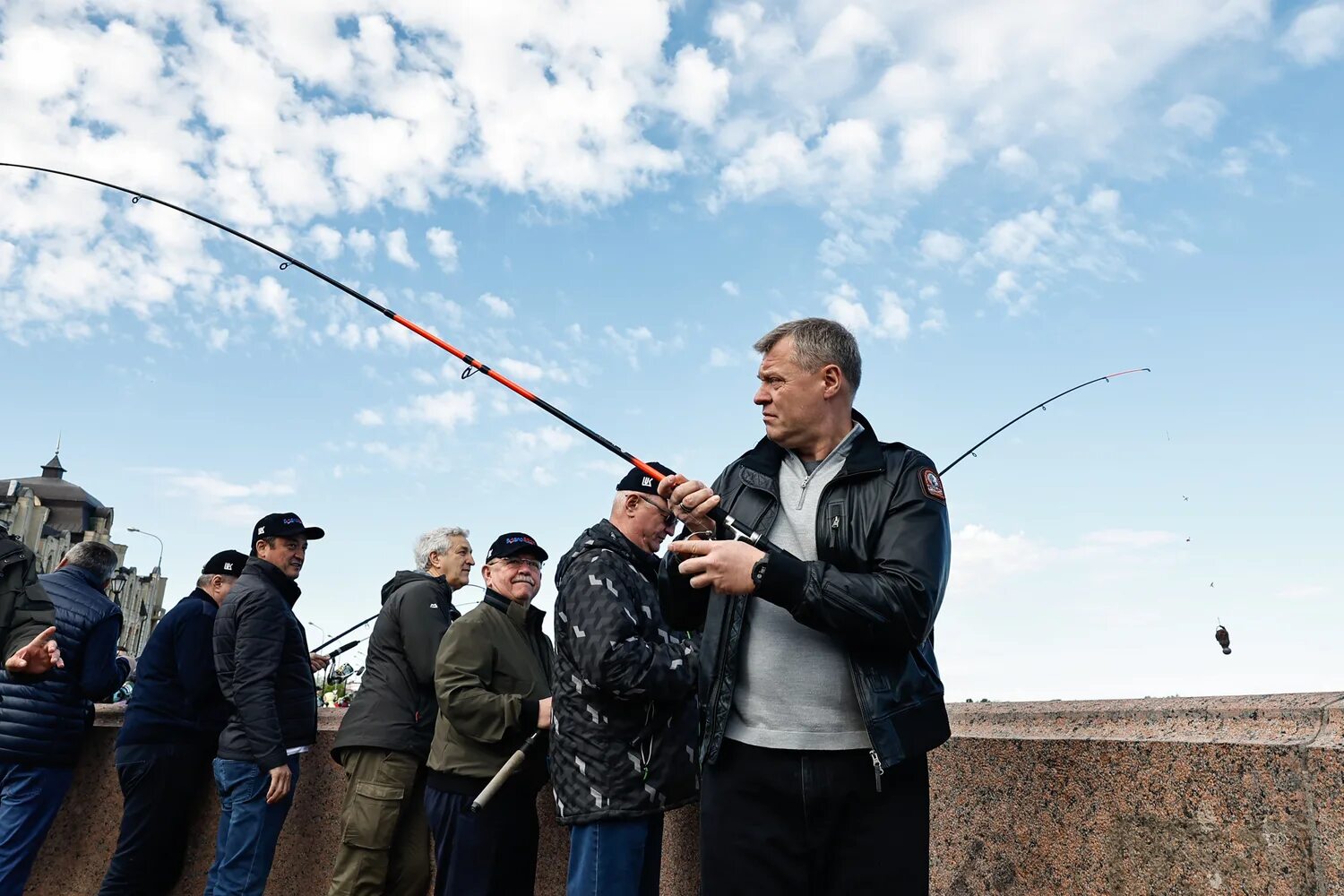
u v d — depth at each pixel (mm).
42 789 4199
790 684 1925
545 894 3889
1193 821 1911
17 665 3395
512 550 3598
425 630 3729
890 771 1853
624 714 2770
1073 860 2170
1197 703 2064
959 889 2512
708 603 2080
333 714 4742
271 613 4000
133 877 4113
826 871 1885
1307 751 1725
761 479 2113
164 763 4172
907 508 1911
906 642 1795
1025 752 2344
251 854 3855
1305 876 1701
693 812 3408
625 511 3062
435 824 3316
